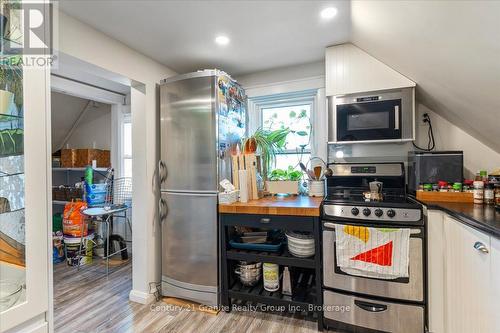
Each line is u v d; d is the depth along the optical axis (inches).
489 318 43.0
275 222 74.9
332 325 71.0
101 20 68.7
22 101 33.0
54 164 150.0
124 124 149.3
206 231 82.7
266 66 104.2
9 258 33.3
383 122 80.2
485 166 80.6
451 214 57.6
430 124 86.8
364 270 65.7
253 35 78.5
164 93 89.7
